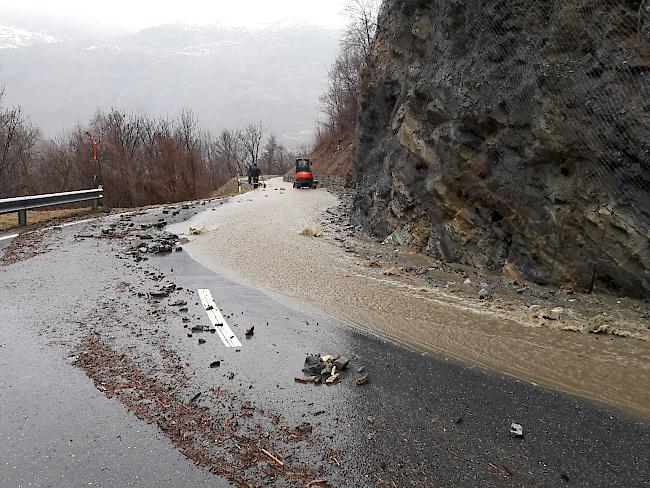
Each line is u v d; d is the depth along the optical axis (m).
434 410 4.35
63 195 16.66
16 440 3.81
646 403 4.45
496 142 8.58
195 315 6.87
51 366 5.09
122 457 3.62
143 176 32.84
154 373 5.00
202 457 3.64
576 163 7.20
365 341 5.99
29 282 8.34
